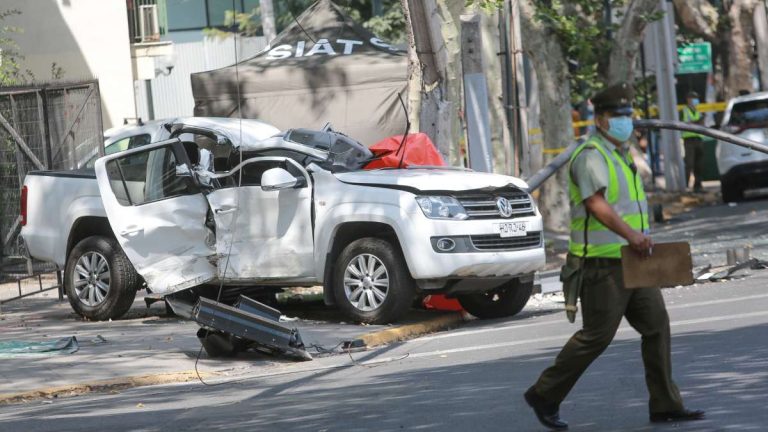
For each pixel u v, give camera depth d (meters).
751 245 45.47
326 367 26.12
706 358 22.02
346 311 31.88
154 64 71.94
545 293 38.53
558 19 59.06
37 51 65.19
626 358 22.91
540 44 59.84
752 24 86.44
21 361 27.62
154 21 72.25
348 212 31.45
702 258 42.69
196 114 48.53
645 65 74.31
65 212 35.91
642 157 86.00
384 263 31.17
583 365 16.66
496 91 55.72
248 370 26.44
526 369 22.69
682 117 75.75
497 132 55.81
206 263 33.31
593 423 17.14
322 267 32.03
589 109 83.94
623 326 28.59
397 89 46.81
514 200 32.16
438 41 40.06
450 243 30.61
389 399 20.44
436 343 28.78
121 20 66.69
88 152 40.19
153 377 25.50
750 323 26.55
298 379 24.36
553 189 60.12
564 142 60.31
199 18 83.88
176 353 28.44
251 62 49.09
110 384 24.86
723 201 66.62
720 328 26.19
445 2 42.06
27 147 40.12
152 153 33.94
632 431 16.42
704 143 84.50
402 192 30.92
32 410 22.28
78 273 35.38
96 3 66.31
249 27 85.06
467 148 41.38
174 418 20.05
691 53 94.50
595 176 16.36
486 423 17.59
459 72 42.66
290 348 27.06
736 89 87.31
